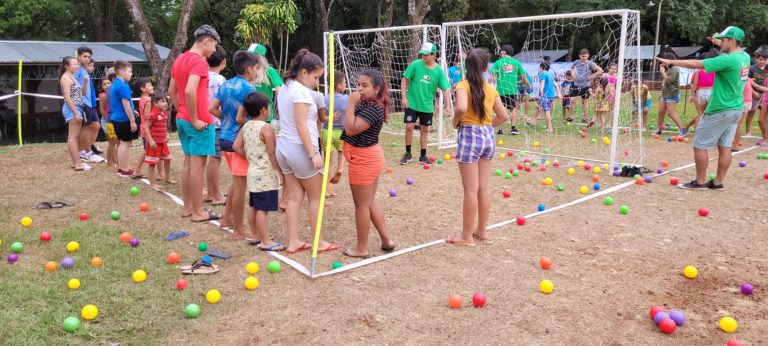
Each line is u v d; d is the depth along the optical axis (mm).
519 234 5746
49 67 19000
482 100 5039
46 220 6148
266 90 6855
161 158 7844
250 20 22438
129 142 8406
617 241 5512
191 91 5547
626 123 13055
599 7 36125
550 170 9031
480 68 5012
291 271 4730
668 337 3641
